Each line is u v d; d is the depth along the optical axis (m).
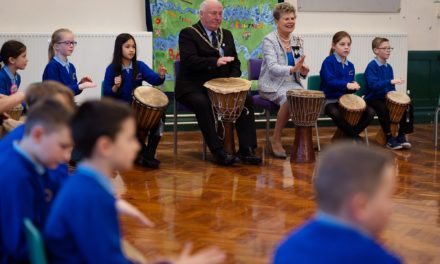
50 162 1.74
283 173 4.47
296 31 6.66
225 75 4.95
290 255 1.28
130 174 4.40
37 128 1.71
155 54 6.12
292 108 4.85
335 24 6.80
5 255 1.71
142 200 3.70
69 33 4.71
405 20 7.07
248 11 6.38
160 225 3.20
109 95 4.82
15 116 4.15
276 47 5.13
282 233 3.10
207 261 1.54
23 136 1.80
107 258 1.50
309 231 1.29
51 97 1.96
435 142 5.65
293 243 1.29
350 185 1.24
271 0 6.44
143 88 4.68
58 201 1.56
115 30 6.08
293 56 5.22
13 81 4.44
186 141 5.82
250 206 3.59
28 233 1.57
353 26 6.87
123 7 6.08
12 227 1.68
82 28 5.99
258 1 6.40
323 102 4.86
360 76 5.71
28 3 5.82
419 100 7.14
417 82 7.11
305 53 6.54
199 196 3.81
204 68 4.71
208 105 4.72
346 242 1.24
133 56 4.83
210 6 4.82
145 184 4.11
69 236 1.54
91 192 1.53
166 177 4.32
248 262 2.69
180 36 4.87
